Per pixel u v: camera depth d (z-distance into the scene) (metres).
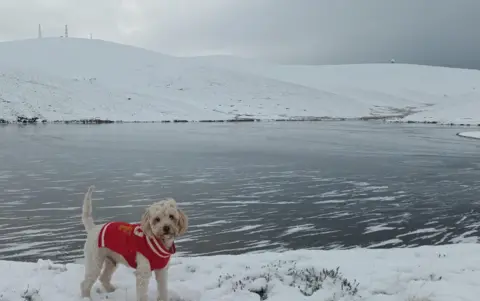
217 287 5.35
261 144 29.38
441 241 9.71
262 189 15.02
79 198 13.47
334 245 9.41
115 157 22.61
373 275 5.66
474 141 32.38
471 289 5.20
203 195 14.03
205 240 9.63
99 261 4.91
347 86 87.44
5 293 5.07
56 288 5.27
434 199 13.64
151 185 15.55
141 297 4.60
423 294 5.06
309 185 15.73
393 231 10.41
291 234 10.12
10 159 21.67
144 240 4.64
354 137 35.25
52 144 28.31
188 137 33.94
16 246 9.10
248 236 9.94
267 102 68.50
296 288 5.21
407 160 22.27
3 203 12.75
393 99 82.38
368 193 14.47
